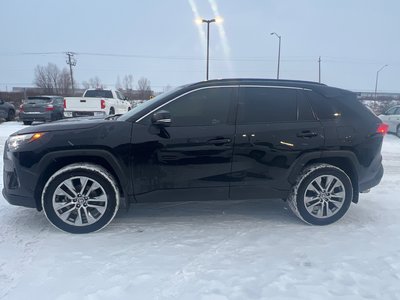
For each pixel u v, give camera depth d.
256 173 4.06
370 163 4.28
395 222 4.37
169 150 3.89
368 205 5.00
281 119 4.11
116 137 3.84
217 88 4.06
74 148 3.79
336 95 4.27
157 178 3.94
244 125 4.02
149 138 3.87
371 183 4.38
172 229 4.10
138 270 3.17
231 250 3.58
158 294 2.81
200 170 3.97
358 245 3.72
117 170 3.87
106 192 3.88
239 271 3.17
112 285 2.93
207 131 3.95
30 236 3.84
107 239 3.79
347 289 2.91
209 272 3.15
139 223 4.27
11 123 19.45
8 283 2.94
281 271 3.18
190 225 4.23
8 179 3.86
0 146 10.38
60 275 3.07
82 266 3.22
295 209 4.20
